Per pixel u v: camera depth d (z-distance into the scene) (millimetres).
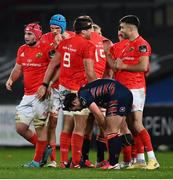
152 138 53844
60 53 34156
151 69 60969
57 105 35781
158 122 53844
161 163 40750
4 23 73625
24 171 31656
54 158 35844
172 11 73750
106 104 32688
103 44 35875
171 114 53750
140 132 33750
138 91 33812
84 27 33875
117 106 32469
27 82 35281
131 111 33719
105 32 66125
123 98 32438
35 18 74125
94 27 36375
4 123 56219
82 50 33344
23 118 35344
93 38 35750
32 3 75812
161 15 73688
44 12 74000
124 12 73188
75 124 33656
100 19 72688
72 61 33562
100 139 35500
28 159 45625
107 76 37062
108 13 73000
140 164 34094
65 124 34500
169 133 53750
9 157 47531
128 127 34250
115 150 32750
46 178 28828
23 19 74188
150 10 73500
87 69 33250
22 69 36031
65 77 33812
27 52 35344
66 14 73500
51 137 35938
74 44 33531
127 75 33812
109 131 32719
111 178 28906
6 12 75312
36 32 35094
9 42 65812
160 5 73688
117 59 33750
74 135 33594
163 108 53844
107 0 74750
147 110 53906
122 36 34188
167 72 60094
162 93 59812
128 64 33812
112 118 32500
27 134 35656
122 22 33938
